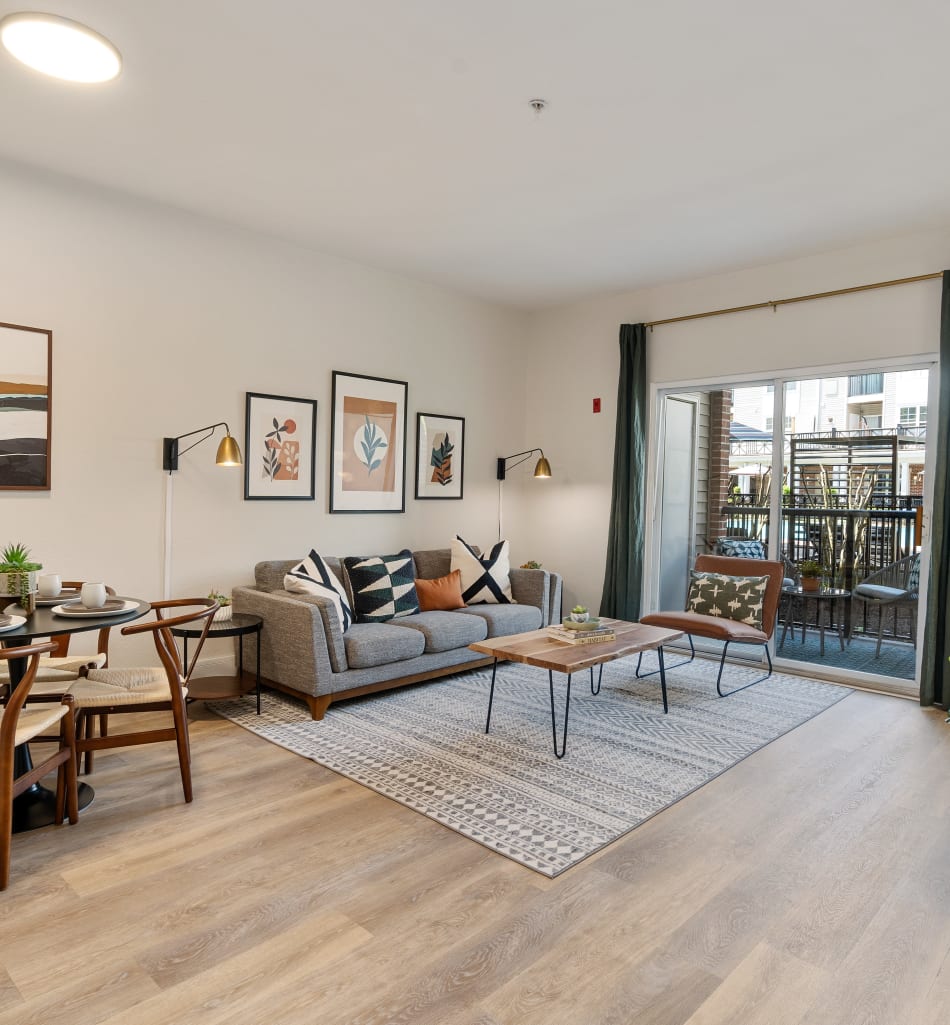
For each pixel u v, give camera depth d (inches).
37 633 92.5
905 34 93.4
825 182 139.0
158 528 156.0
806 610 188.4
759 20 90.9
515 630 187.2
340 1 87.7
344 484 191.3
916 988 68.7
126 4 88.3
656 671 188.2
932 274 162.4
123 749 126.6
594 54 98.7
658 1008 65.2
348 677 148.3
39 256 138.2
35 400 138.1
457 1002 65.5
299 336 180.4
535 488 242.2
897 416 171.5
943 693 155.9
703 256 183.2
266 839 95.5
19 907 79.4
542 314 239.8
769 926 78.1
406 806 106.0
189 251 159.3
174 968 69.6
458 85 106.8
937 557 157.8
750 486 198.2
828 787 114.9
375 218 160.9
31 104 113.5
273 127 120.3
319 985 67.5
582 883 86.0
